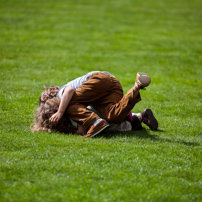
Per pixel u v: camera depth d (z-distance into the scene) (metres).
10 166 6.56
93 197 5.55
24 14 37.44
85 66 19.56
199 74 18.88
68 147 7.82
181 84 16.31
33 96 12.45
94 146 7.93
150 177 6.40
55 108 9.18
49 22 34.31
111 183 6.03
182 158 7.46
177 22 38.47
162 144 8.34
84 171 6.52
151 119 9.61
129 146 8.02
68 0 48.81
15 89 13.54
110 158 7.21
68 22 34.97
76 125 9.17
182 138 8.98
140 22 37.50
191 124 10.24
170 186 6.08
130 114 9.66
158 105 12.29
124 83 15.91
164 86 15.65
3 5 42.03
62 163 6.82
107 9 44.44
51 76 16.44
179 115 11.30
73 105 9.01
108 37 29.66
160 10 45.94
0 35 27.44
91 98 9.09
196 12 45.50
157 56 23.59
